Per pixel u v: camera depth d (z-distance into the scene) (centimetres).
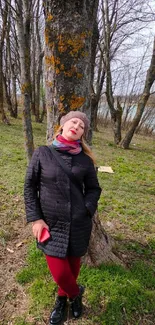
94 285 231
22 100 355
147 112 1706
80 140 182
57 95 208
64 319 208
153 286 245
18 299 224
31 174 177
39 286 230
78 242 180
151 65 852
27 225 332
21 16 336
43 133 980
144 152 925
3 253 277
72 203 175
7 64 1295
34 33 1334
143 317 213
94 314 212
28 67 349
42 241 177
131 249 304
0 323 203
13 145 724
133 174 623
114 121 1002
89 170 181
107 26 865
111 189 499
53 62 201
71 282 187
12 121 1181
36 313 210
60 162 173
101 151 840
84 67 204
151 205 444
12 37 1219
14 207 375
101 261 254
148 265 275
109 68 944
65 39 193
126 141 945
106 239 265
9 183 453
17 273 248
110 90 974
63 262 179
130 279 243
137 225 364
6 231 315
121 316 211
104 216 383
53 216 176
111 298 221
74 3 187
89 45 205
